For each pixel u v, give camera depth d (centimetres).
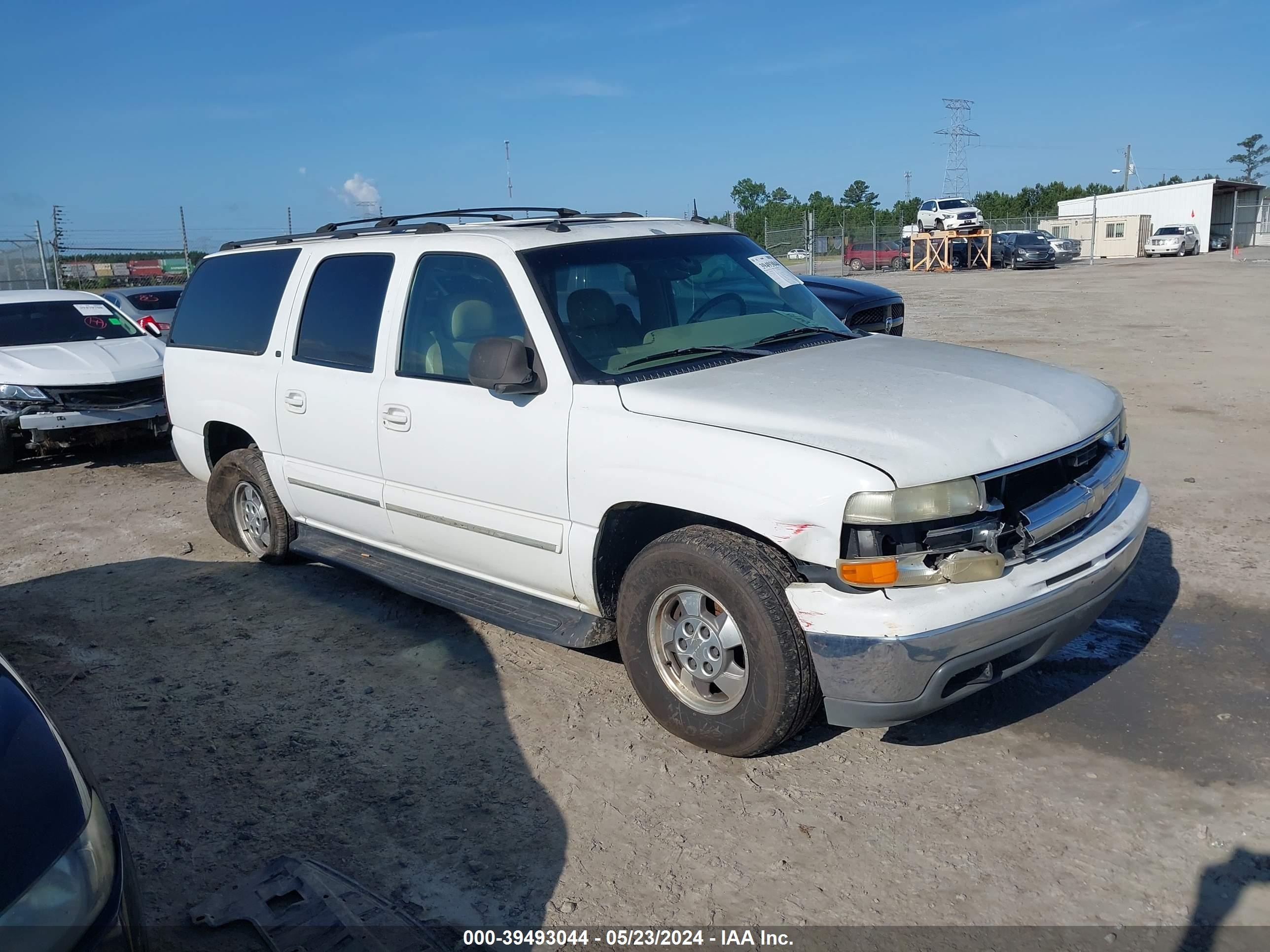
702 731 368
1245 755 361
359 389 483
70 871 212
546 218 533
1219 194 5088
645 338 421
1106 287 2481
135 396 936
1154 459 748
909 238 4006
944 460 319
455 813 351
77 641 516
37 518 768
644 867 317
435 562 482
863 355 423
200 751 400
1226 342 1338
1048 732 384
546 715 417
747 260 491
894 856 316
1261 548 558
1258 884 294
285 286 543
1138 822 327
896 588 317
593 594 400
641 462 365
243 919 298
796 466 327
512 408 411
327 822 349
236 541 625
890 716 324
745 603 341
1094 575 348
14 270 2536
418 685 450
